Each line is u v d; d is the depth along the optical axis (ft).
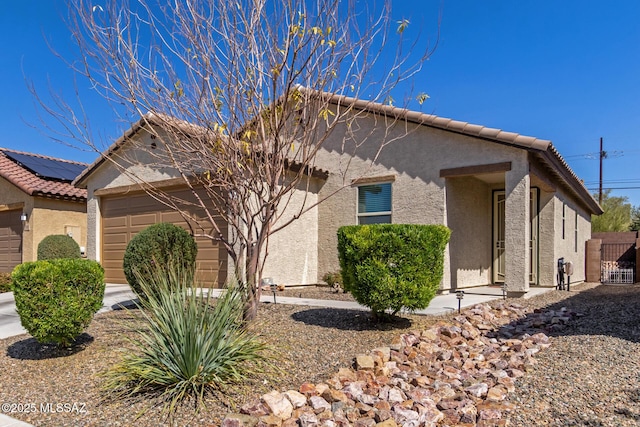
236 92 20.70
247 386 15.33
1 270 55.57
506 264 32.68
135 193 42.80
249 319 21.22
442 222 34.63
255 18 20.35
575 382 15.12
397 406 13.75
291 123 23.12
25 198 52.95
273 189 21.36
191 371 14.76
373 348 19.27
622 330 20.95
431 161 35.40
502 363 17.34
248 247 22.03
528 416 12.98
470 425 12.79
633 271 58.13
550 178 39.01
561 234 43.70
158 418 13.28
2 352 20.15
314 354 18.56
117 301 31.17
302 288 38.88
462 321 23.82
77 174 59.67
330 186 40.34
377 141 37.86
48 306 18.29
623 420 12.40
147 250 26.68
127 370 15.51
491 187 42.39
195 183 33.63
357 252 22.07
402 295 21.42
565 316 25.32
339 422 12.78
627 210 115.44
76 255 47.19
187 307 15.76
